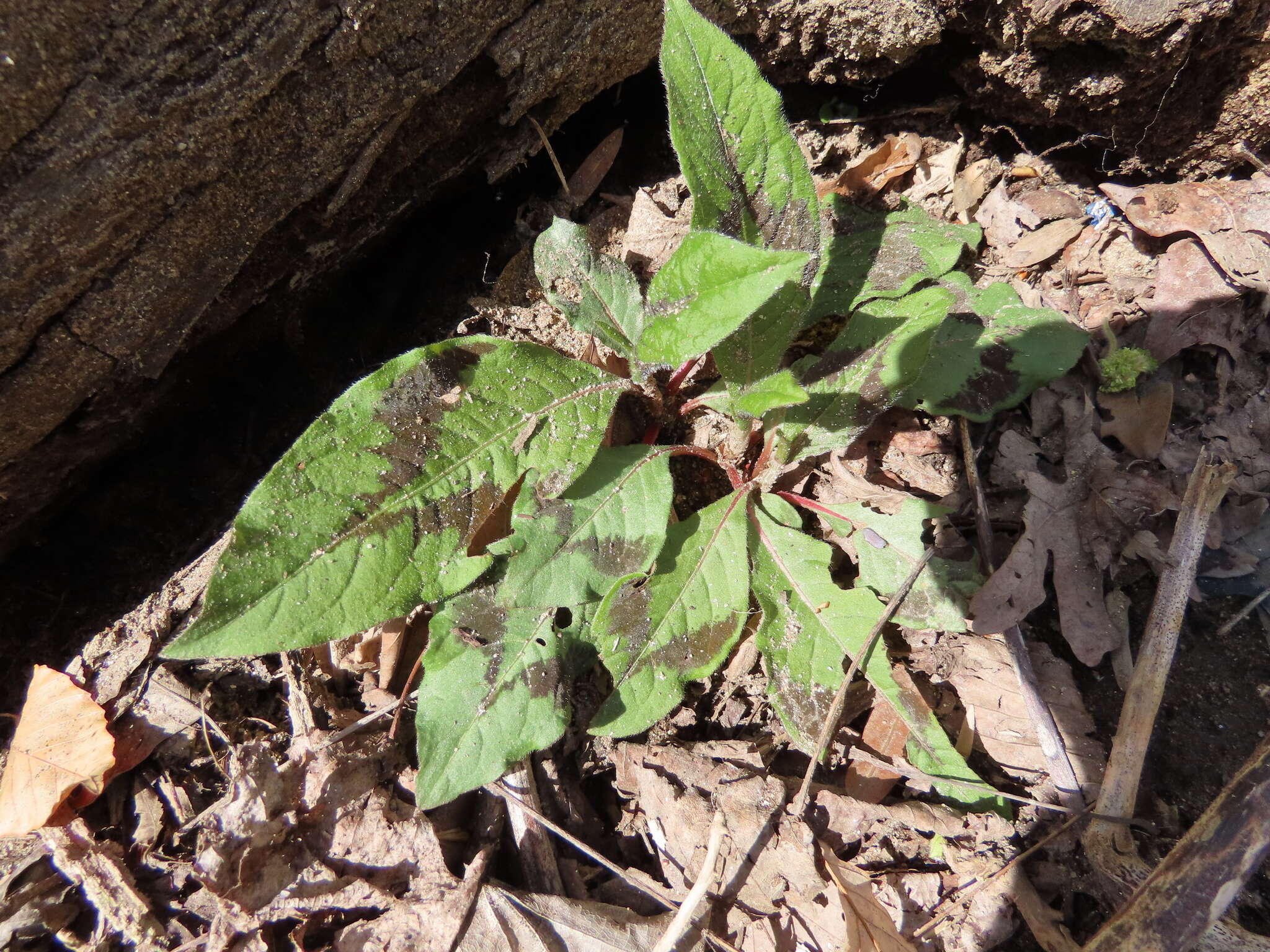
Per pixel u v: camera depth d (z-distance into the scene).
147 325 0.22
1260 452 0.24
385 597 0.20
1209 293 0.25
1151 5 0.23
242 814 0.21
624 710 0.22
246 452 0.28
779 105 0.21
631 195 0.30
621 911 0.20
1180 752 0.22
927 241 0.26
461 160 0.27
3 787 0.21
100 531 0.26
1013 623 0.22
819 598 0.23
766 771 0.22
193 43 0.19
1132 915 0.19
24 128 0.18
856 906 0.20
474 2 0.22
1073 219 0.27
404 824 0.21
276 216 0.23
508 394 0.23
